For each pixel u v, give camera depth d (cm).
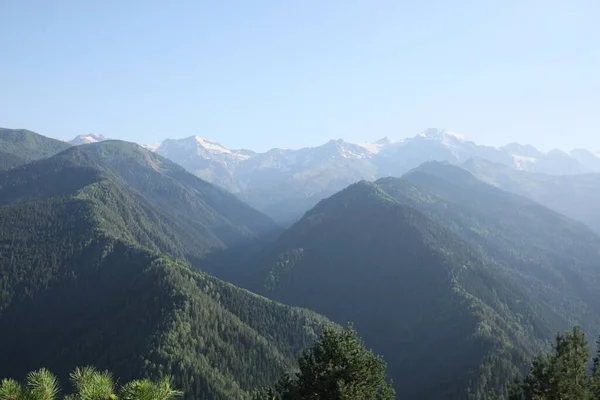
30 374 1831
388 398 4694
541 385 4825
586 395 4628
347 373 4481
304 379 4666
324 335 4875
